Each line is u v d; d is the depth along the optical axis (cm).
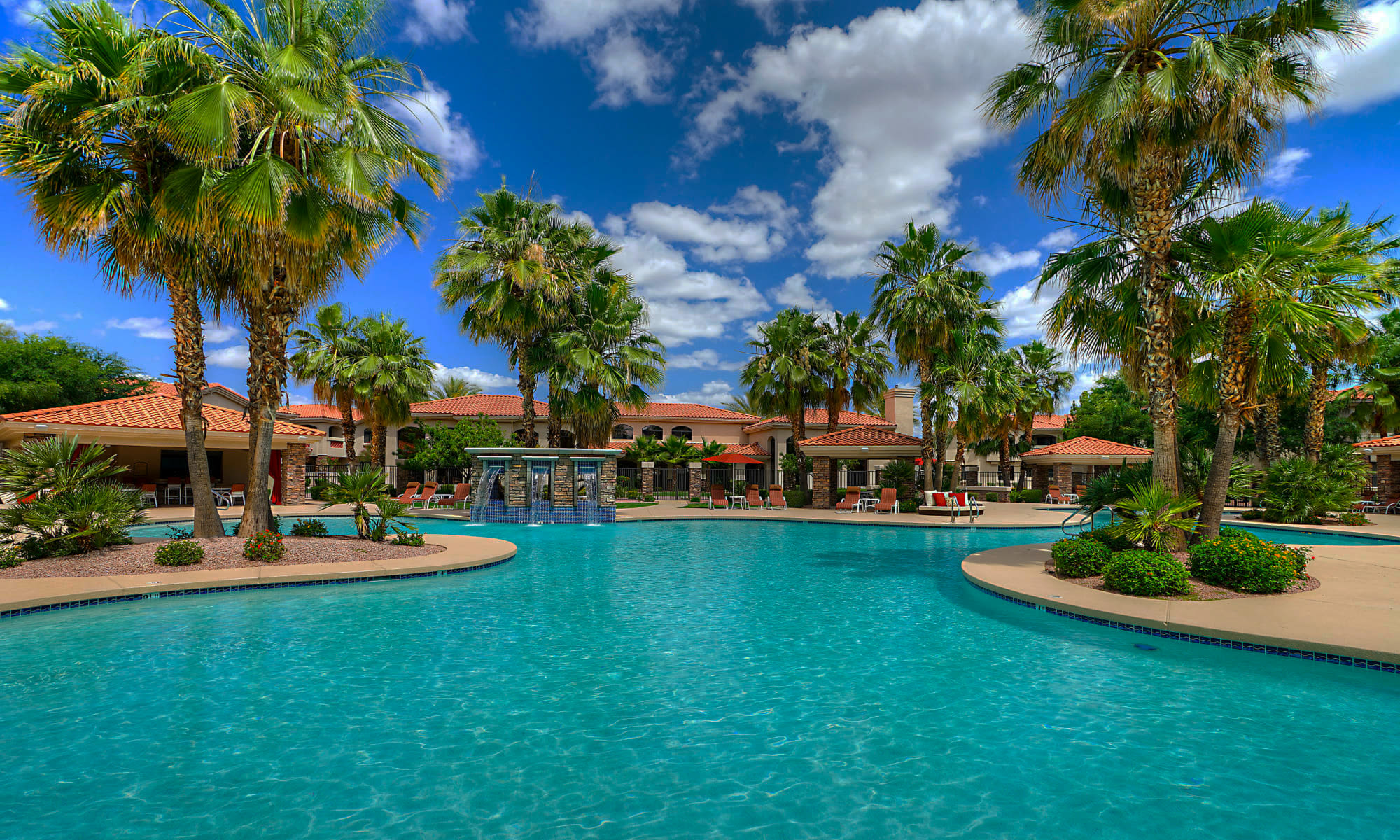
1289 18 889
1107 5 871
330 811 355
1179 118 919
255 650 654
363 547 1206
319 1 1068
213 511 1197
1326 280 936
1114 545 1012
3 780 385
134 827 337
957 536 1764
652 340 2345
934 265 2309
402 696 532
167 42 953
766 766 412
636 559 1313
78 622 749
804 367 2822
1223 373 1008
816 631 740
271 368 1191
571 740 450
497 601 895
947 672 596
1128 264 1106
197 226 991
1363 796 370
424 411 3322
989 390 2305
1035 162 1078
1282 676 577
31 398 2538
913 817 350
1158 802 365
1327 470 1881
